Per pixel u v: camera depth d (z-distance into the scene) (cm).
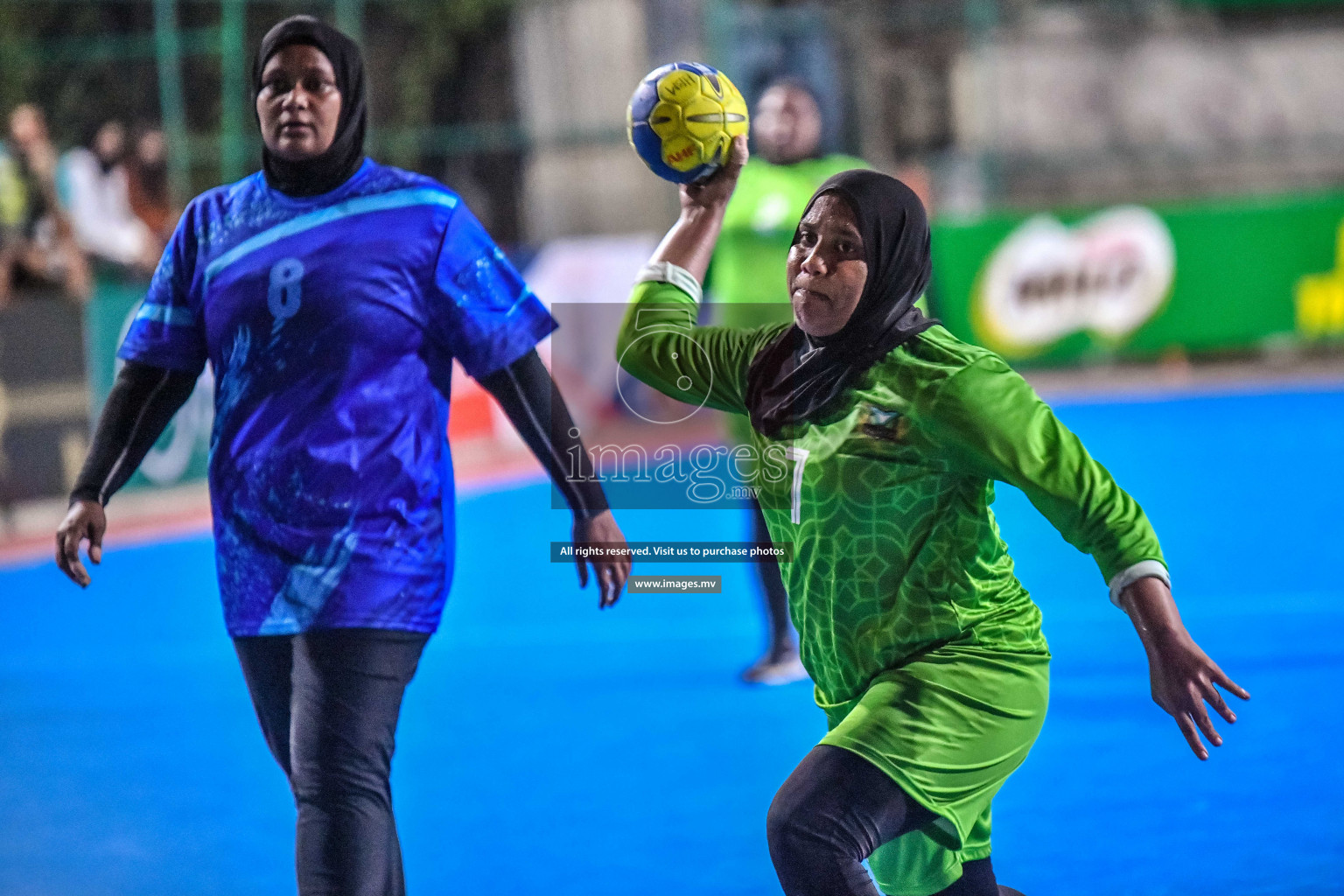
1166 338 4109
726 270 1410
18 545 2392
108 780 1191
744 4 4328
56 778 1202
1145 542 619
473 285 757
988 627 674
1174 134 5009
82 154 3086
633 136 787
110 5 4059
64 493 2595
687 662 1533
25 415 2542
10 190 2722
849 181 666
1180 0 5003
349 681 719
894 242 659
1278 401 3572
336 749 711
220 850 1018
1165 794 1066
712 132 773
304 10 4125
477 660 1573
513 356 766
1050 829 1005
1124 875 919
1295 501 2330
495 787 1139
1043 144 4981
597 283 3120
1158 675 601
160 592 2044
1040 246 3984
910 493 656
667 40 4278
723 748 1217
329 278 731
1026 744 674
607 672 1499
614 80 4322
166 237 3219
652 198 4175
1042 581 1859
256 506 732
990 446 632
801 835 628
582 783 1139
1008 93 4981
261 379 733
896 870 712
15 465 2527
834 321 663
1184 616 1622
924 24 4931
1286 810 1022
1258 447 2897
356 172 757
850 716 664
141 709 1427
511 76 4491
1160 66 5009
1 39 3947
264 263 737
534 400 777
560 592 1922
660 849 989
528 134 4228
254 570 735
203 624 1823
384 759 727
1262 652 1462
